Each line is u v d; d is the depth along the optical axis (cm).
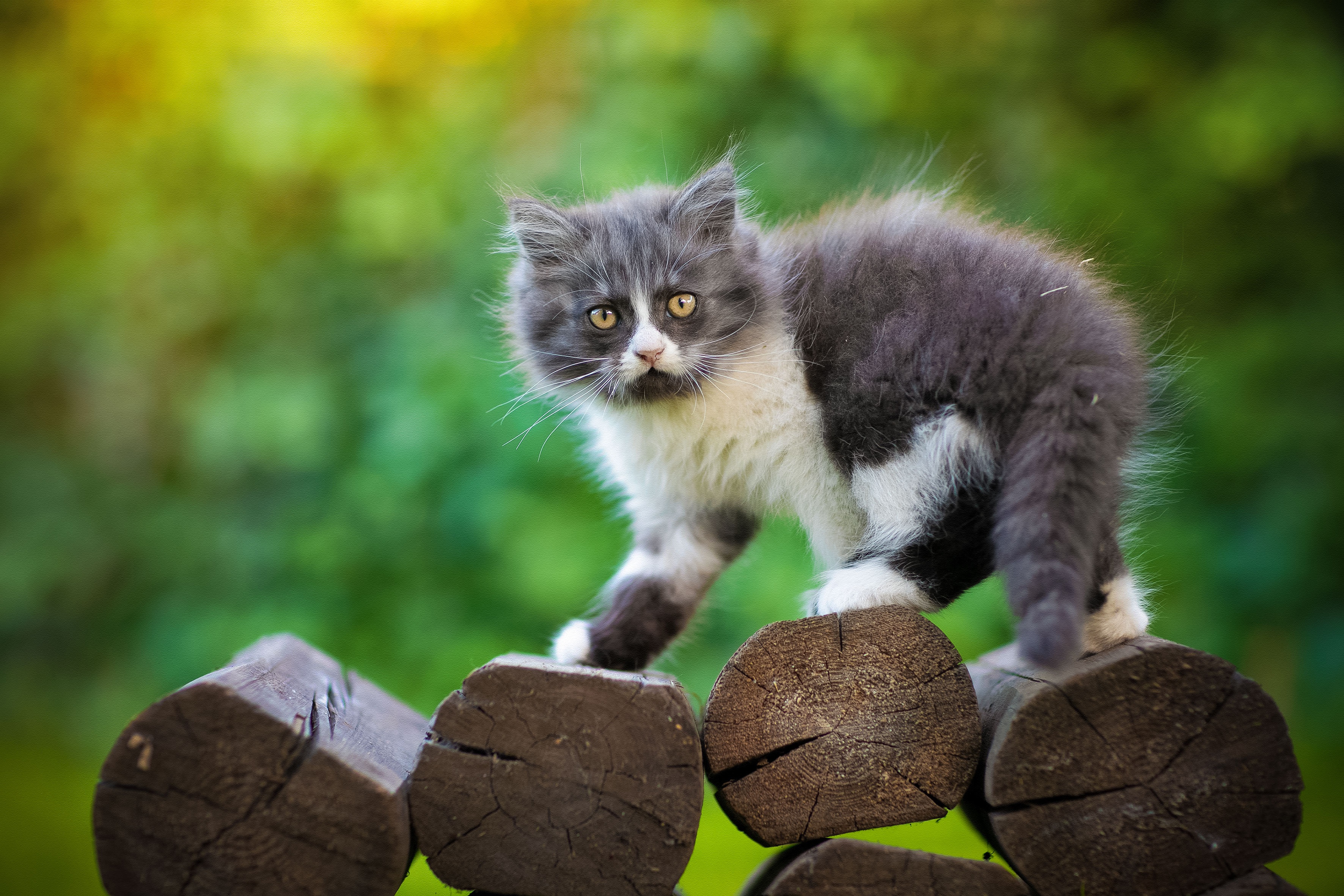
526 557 558
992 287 262
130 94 696
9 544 649
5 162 686
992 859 274
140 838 211
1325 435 570
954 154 626
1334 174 634
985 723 238
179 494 661
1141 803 221
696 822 216
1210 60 632
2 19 689
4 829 473
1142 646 230
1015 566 222
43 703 639
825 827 227
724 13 597
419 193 607
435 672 557
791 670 229
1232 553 566
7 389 728
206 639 580
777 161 586
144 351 676
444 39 661
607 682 220
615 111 598
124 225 656
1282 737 221
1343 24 625
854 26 605
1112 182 602
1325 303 604
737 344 299
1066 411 238
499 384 564
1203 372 575
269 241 655
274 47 637
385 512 579
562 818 218
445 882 219
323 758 213
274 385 600
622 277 318
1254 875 223
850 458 278
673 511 326
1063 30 635
